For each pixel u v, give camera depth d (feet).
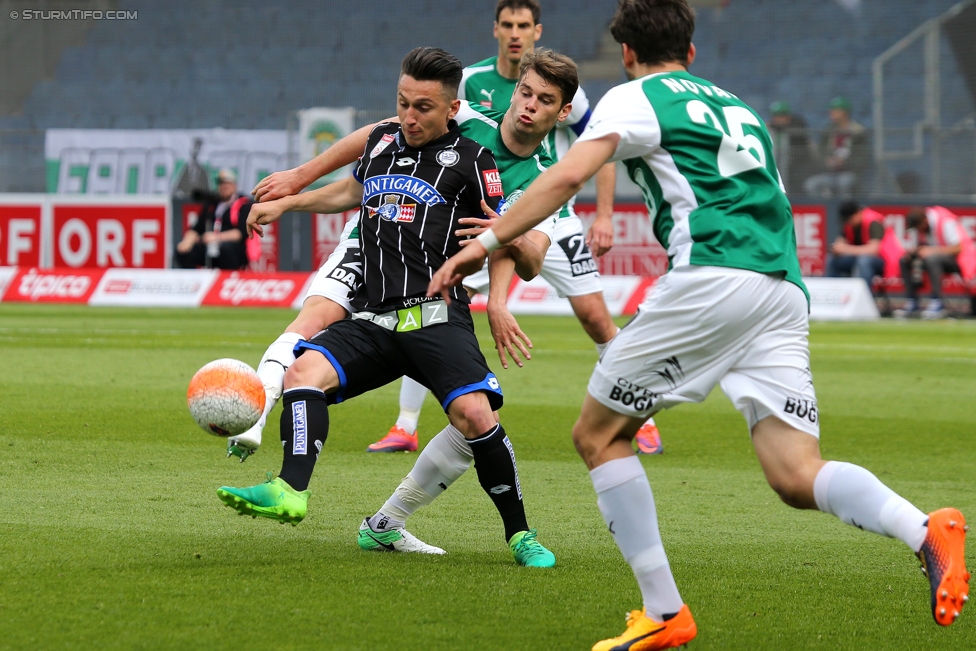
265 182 56.08
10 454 68.03
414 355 47.42
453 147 49.06
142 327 171.83
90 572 42.57
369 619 37.83
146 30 321.93
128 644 34.50
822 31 303.68
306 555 46.88
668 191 36.88
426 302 47.52
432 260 47.83
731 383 37.06
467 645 35.55
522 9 76.54
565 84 58.49
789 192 239.09
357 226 57.31
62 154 263.70
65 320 185.26
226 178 229.45
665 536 52.85
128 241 239.09
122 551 46.11
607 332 79.41
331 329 48.08
